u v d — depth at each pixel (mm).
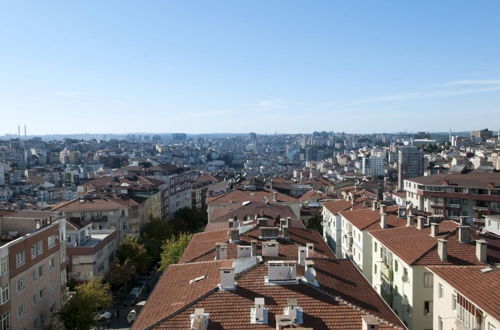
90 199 130500
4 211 74875
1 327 58219
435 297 49719
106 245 103438
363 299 39781
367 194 148250
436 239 62000
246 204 97750
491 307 37219
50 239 73875
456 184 158000
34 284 67688
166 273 48281
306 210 144875
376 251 74625
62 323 73875
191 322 34062
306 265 41719
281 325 32438
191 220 170250
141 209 134375
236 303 36875
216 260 49875
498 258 59062
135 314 85375
